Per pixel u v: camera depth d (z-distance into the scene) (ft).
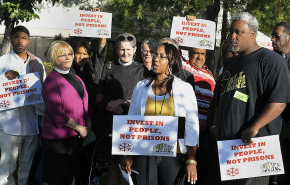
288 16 38.22
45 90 16.81
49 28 45.65
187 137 13.52
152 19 40.75
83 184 18.49
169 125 12.91
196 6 34.99
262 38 48.65
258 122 12.56
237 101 13.12
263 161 12.71
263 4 36.24
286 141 16.02
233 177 12.86
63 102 16.83
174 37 21.38
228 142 12.95
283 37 16.98
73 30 22.27
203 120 18.19
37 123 19.12
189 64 19.02
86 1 45.60
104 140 17.24
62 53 16.93
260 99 12.92
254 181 13.10
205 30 21.13
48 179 16.81
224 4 37.68
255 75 12.91
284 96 12.55
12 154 18.84
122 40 17.74
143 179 13.60
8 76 18.35
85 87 18.22
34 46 45.32
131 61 18.07
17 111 18.65
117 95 17.51
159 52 13.76
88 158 18.57
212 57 36.81
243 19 13.21
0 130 18.78
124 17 40.06
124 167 13.93
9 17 28.68
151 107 13.62
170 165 13.48
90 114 18.30
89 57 20.02
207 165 17.78
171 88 13.67
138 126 13.00
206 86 18.75
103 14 22.22
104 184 21.57
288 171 16.12
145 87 13.93
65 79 17.12
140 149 12.98
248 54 13.28
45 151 16.94
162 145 12.92
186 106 13.67
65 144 16.87
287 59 17.12
